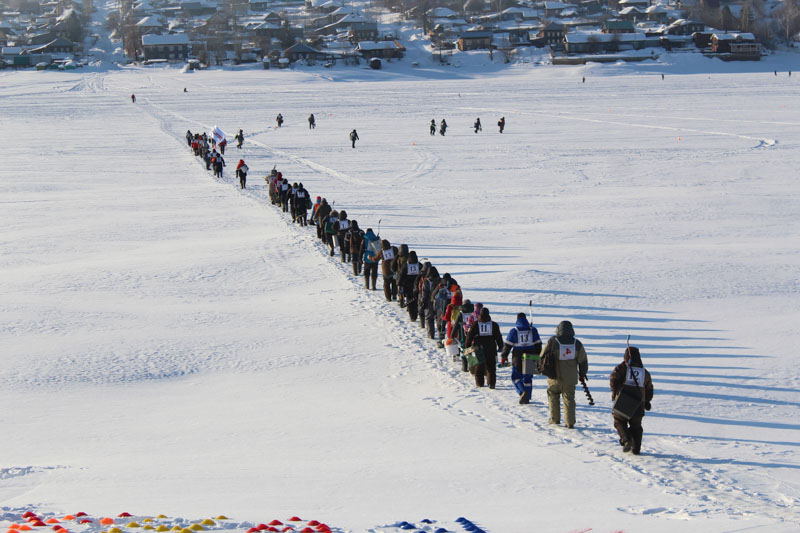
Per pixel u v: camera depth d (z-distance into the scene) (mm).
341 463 24969
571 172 117875
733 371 36125
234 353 40625
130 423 30422
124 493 21500
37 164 135375
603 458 25609
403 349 41219
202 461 25422
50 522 17172
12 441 28219
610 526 18234
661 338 41406
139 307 49594
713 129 167625
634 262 58375
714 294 50062
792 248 63719
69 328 44812
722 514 19922
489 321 35125
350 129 188625
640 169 119188
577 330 42906
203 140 142750
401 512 19656
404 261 46656
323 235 68625
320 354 40438
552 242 68188
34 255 66625
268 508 19891
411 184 108938
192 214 86500
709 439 27875
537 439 27875
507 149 146000
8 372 37250
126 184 112562
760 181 105188
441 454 26078
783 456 26078
